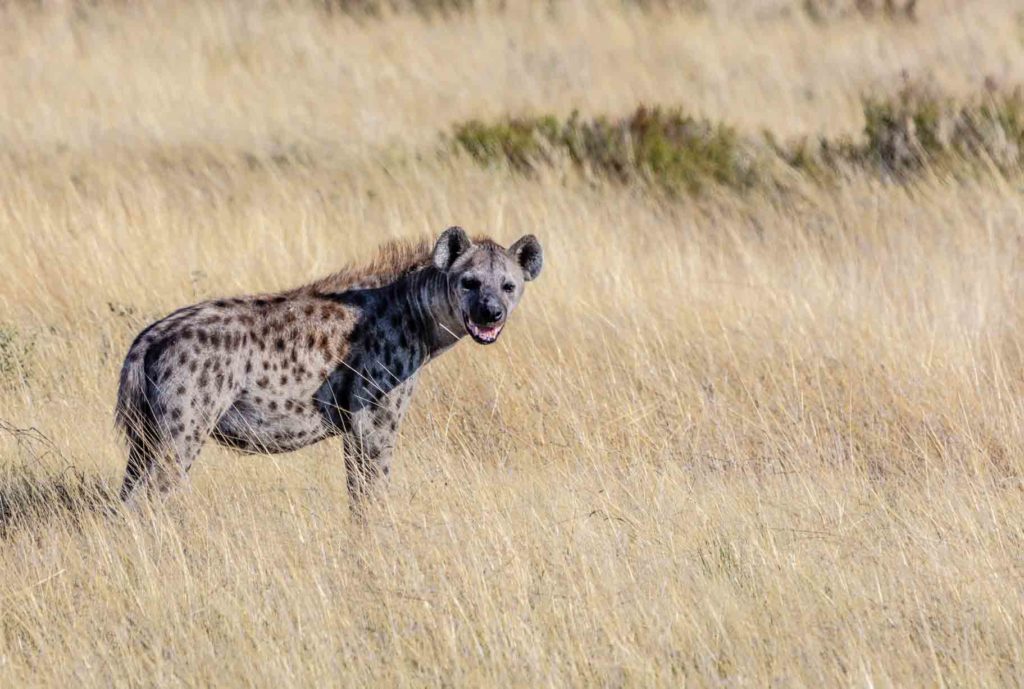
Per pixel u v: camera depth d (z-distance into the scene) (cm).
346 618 1388
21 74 4197
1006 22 5044
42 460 1722
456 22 5112
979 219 2903
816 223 2953
